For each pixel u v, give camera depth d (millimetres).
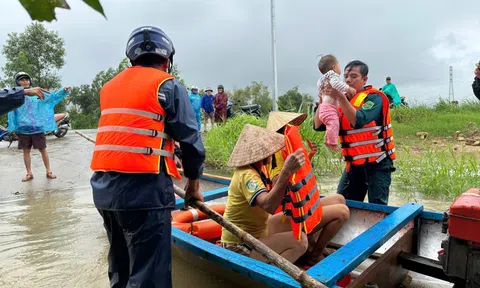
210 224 3748
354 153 3693
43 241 4289
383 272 2859
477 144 9312
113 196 2238
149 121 2234
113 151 2232
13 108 3510
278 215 3252
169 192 2350
